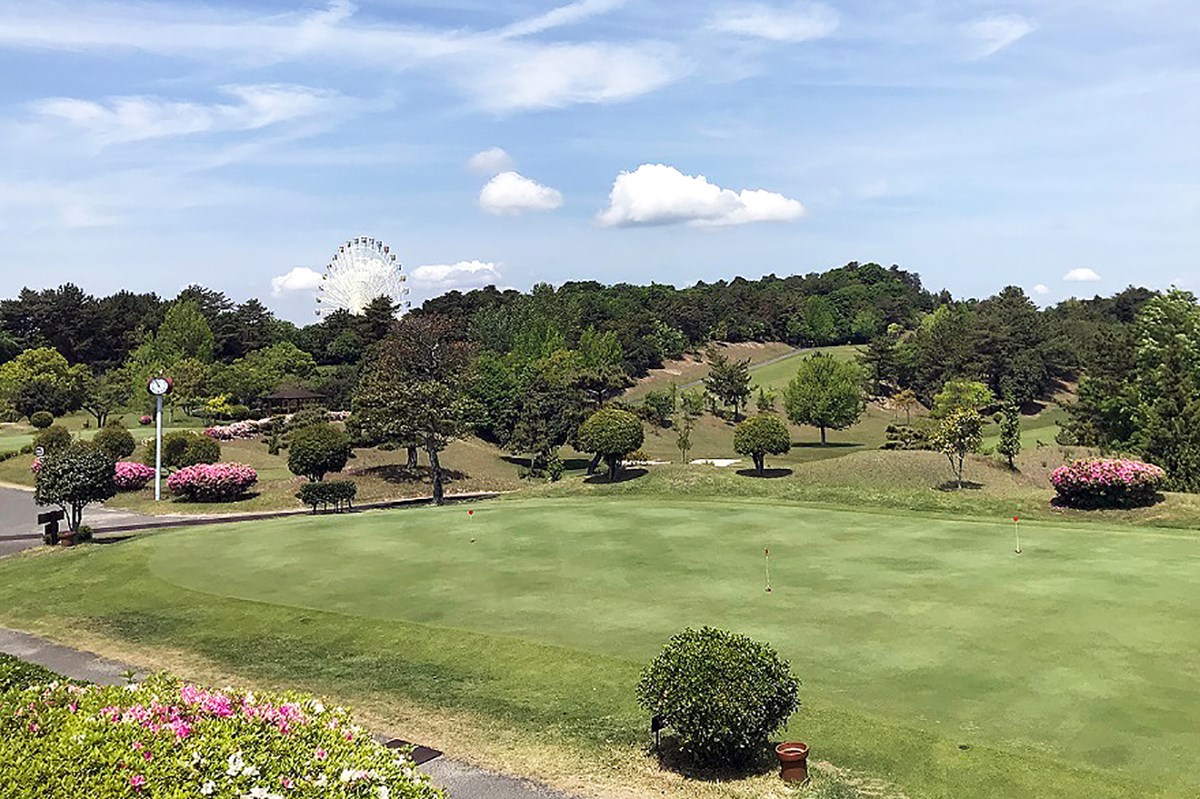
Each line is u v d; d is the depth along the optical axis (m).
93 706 7.78
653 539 24.05
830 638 14.92
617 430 39.72
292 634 16.62
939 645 14.34
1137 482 28.84
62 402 75.75
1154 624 14.95
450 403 46.16
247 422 66.69
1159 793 9.42
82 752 6.64
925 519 26.47
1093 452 44.19
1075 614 15.67
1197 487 34.06
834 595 17.69
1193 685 12.28
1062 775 9.86
